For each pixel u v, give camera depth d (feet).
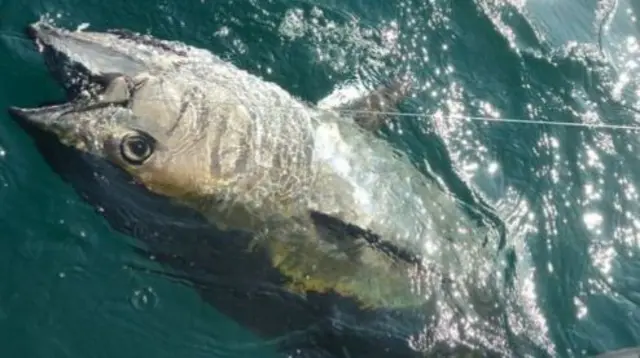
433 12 7.50
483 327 5.92
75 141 5.55
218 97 5.69
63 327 5.63
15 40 6.31
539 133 7.09
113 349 5.65
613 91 7.49
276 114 5.81
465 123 6.99
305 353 5.82
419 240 5.95
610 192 6.92
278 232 5.72
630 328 6.28
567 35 7.75
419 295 5.85
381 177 6.01
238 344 5.79
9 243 5.74
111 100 5.55
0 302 5.61
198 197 5.64
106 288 5.76
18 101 6.06
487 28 7.54
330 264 5.73
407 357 5.78
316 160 5.81
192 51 5.90
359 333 5.80
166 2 6.89
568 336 6.15
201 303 5.85
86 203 5.81
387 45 7.24
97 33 5.86
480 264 6.13
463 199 6.54
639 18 8.06
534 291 6.29
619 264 6.61
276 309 5.84
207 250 5.80
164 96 5.57
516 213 6.64
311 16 7.19
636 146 7.17
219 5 7.00
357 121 6.24
